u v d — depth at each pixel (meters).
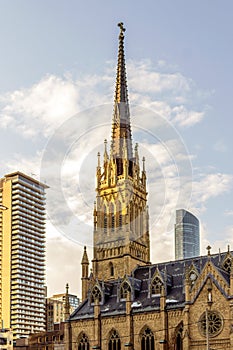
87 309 130.00
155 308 117.00
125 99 154.88
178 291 119.88
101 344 122.50
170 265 131.12
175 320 113.94
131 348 117.56
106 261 141.12
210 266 109.06
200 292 108.75
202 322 107.25
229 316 104.31
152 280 123.06
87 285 141.38
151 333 116.56
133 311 119.81
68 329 128.25
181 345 112.19
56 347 156.62
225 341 103.75
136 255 141.25
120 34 163.88
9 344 197.88
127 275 127.56
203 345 106.00
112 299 128.75
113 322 122.06
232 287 105.19
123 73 157.62
